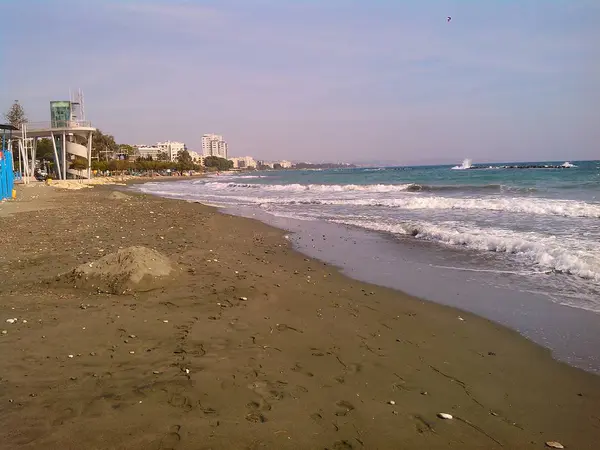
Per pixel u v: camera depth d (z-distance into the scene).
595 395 4.11
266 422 3.53
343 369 4.61
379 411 3.78
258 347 5.11
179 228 15.37
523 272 8.60
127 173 114.88
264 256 10.77
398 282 8.29
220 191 43.25
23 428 3.31
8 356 4.66
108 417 3.50
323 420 3.60
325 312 6.50
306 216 19.08
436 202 20.30
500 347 5.25
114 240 12.48
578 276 8.16
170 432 3.32
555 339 5.44
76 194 37.41
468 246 11.27
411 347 5.25
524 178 40.22
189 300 6.79
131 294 7.00
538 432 3.52
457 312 6.52
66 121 61.53
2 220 17.67
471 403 3.97
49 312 6.11
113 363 4.55
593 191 24.09
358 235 13.76
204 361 4.65
